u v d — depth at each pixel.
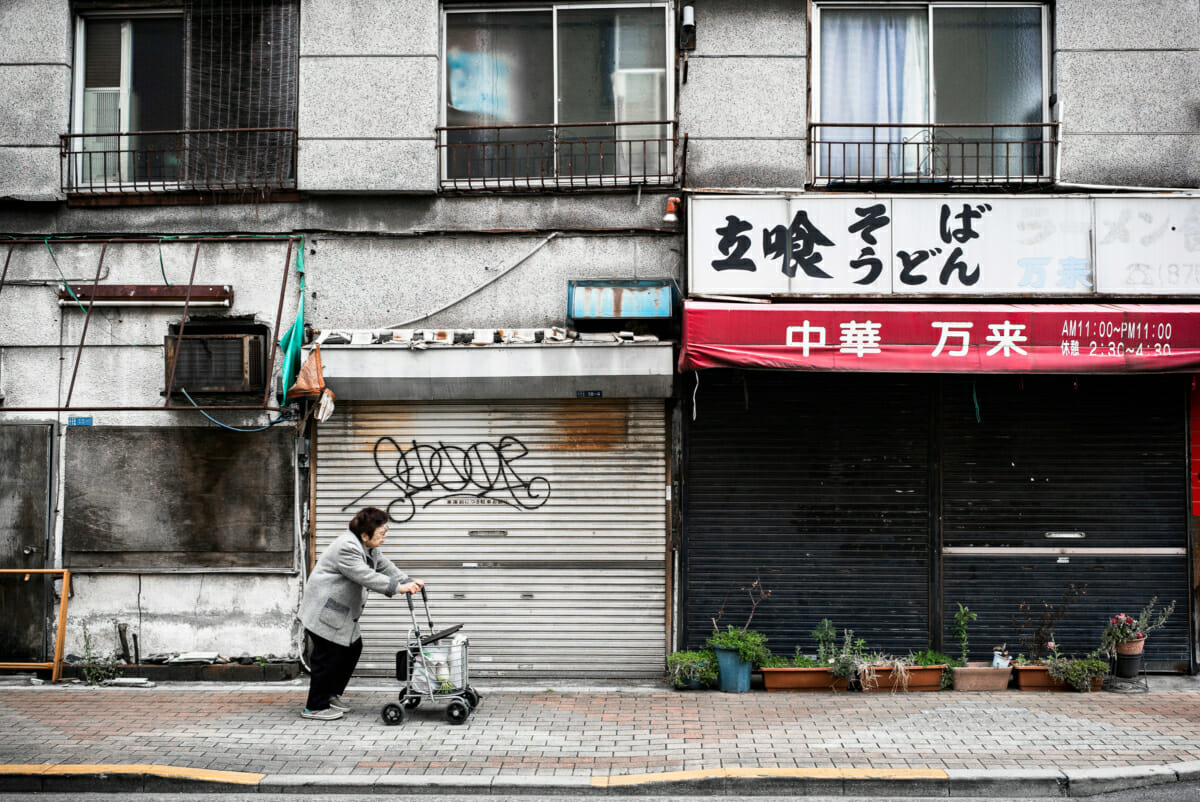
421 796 5.82
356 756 6.30
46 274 8.84
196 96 9.07
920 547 8.59
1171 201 8.24
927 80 8.92
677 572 8.59
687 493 8.66
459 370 8.38
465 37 9.09
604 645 8.61
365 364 8.39
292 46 9.01
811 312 7.78
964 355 7.72
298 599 8.59
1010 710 7.37
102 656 8.59
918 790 5.86
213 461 8.63
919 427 8.63
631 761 6.20
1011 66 8.91
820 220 8.29
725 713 7.32
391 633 8.70
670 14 8.98
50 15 8.97
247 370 8.51
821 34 8.98
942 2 8.91
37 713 7.27
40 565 8.62
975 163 8.84
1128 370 7.69
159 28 9.23
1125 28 8.66
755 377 8.68
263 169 8.97
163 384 8.71
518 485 8.65
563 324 8.70
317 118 8.77
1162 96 8.61
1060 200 8.25
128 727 6.90
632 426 8.62
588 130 8.97
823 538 8.61
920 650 8.53
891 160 8.87
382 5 8.82
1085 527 8.55
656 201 8.72
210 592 8.61
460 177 8.97
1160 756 6.24
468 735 6.76
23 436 8.66
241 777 5.91
